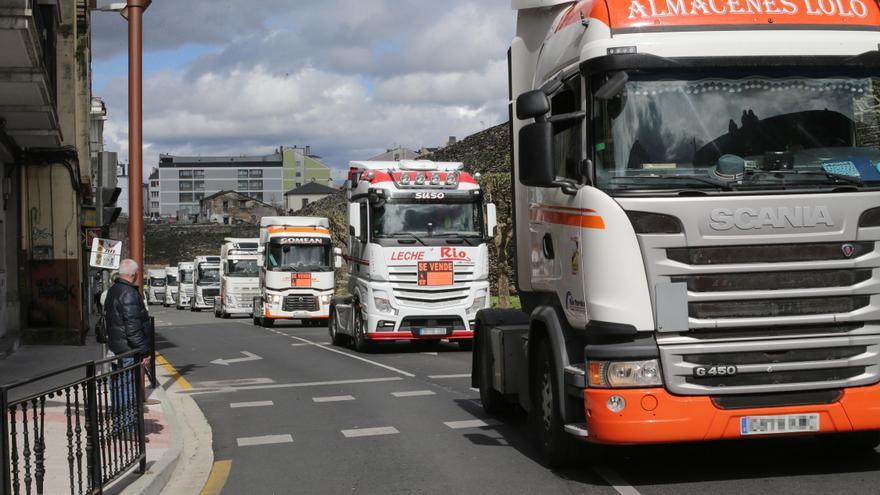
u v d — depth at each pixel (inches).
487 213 811.4
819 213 271.0
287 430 427.2
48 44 813.2
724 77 280.8
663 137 277.0
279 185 6136.8
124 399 303.9
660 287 268.5
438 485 303.7
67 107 1015.0
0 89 645.9
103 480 279.4
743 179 273.6
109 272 1291.8
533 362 336.2
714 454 330.6
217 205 5231.3
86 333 1179.9
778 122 278.7
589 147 283.6
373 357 787.4
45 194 999.0
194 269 2581.2
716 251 270.1
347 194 888.3
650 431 266.1
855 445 311.0
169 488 318.7
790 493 269.6
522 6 369.7
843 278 272.5
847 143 280.4
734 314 269.7
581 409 295.4
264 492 306.8
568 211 298.2
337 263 1480.1
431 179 802.2
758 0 288.8
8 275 972.6
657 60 278.5
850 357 273.3
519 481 303.3
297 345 981.2
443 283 794.2
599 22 287.4
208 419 470.9
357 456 359.3
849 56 283.3
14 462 215.5
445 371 657.6
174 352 928.3
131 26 610.9
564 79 306.2
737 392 268.1
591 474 307.4
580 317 286.7
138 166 610.2
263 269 1497.3
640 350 267.9
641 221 270.7
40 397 233.0
